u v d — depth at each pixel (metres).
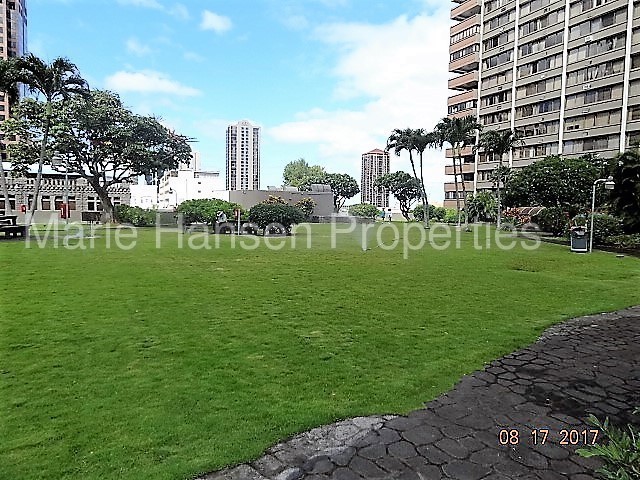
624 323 6.75
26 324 6.11
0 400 3.81
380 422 3.58
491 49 51.75
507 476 2.91
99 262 12.48
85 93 23.47
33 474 2.79
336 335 5.84
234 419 3.53
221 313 6.90
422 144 37.53
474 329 6.26
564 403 4.01
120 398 3.87
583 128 40.91
